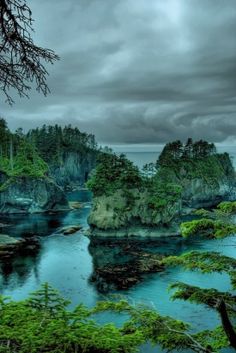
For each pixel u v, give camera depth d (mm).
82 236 93250
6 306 8203
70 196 177125
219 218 9898
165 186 100438
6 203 127750
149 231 95812
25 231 96250
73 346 7039
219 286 51938
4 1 5938
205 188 160500
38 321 7629
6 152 145125
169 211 97000
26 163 136875
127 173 100250
